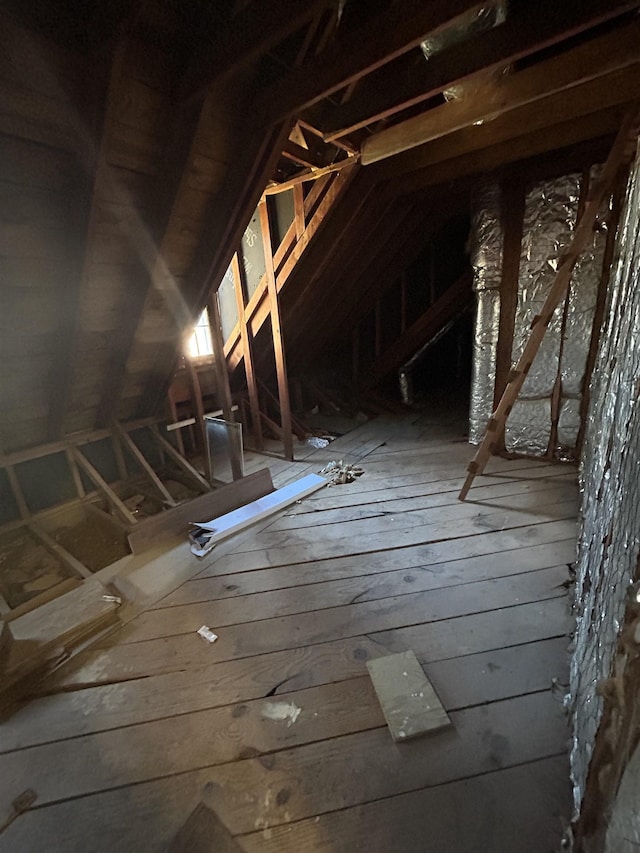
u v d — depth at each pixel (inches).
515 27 52.9
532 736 50.9
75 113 52.7
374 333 195.9
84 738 52.4
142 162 63.7
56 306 73.8
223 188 73.5
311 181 106.6
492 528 93.3
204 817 44.3
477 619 68.4
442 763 48.5
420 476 121.8
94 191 59.1
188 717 54.6
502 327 126.6
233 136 66.8
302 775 47.9
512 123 88.0
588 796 32.3
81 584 77.5
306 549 88.8
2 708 55.5
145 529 89.8
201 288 90.0
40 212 60.2
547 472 119.1
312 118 75.5
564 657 61.0
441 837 42.3
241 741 51.6
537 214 112.1
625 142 81.4
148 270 78.1
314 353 182.2
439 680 58.3
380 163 104.3
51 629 64.1
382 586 76.7
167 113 60.3
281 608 72.5
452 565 81.7
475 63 57.7
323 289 142.6
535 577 77.1
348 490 115.0
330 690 57.5
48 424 98.4
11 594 77.9
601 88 78.4
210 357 148.3
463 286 165.9
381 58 49.6
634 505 32.0
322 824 43.6
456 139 94.7
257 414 146.8
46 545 88.6
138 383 109.3
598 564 48.4
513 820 43.2
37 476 98.0
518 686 57.0
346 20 62.1
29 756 50.6
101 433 108.4
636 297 46.6
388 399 200.5
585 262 108.0
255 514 100.7
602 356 89.6
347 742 51.0
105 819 44.5
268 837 42.7
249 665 61.7
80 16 46.8
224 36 51.1
